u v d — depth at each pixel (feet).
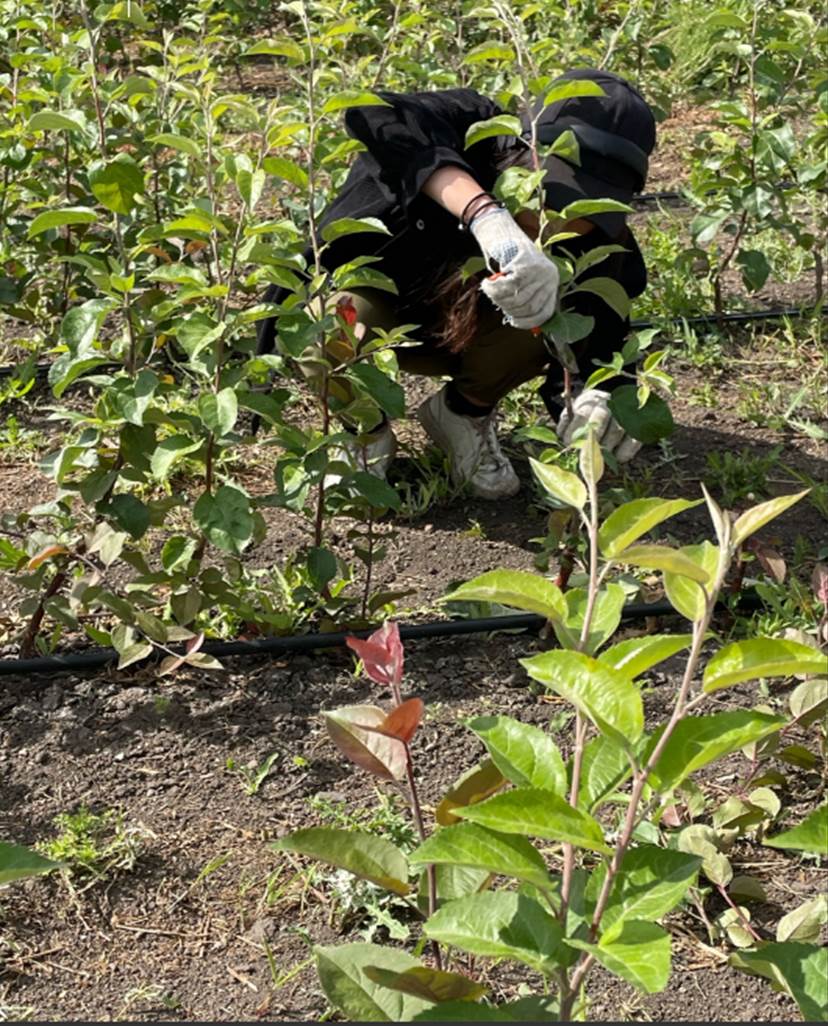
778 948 5.42
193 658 9.86
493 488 12.73
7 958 7.79
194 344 9.23
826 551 11.84
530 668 5.13
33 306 15.30
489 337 11.76
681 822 8.77
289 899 8.21
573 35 22.97
